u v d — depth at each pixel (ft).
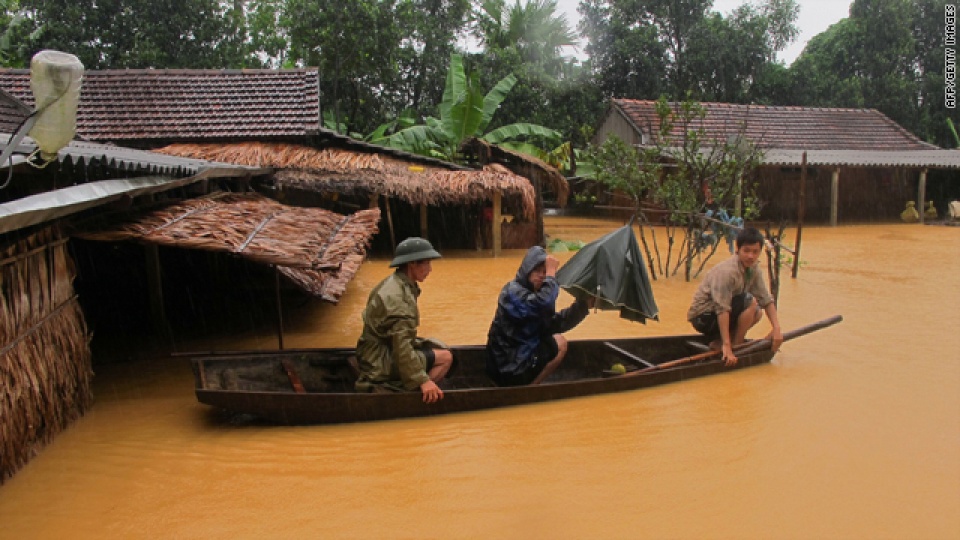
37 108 12.17
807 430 16.47
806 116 85.71
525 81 84.07
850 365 21.56
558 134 72.38
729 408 17.85
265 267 31.83
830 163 68.28
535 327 18.39
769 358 21.42
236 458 15.11
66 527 12.33
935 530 12.05
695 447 15.52
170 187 24.75
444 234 54.13
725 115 82.38
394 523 12.37
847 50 102.94
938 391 19.16
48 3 69.77
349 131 77.66
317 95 54.19
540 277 18.34
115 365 22.45
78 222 19.17
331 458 15.03
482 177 48.39
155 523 12.47
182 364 22.57
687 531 12.03
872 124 86.17
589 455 15.11
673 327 27.78
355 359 19.10
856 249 51.01
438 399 17.11
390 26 68.18
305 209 28.84
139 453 15.42
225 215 23.48
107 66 72.23
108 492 13.64
